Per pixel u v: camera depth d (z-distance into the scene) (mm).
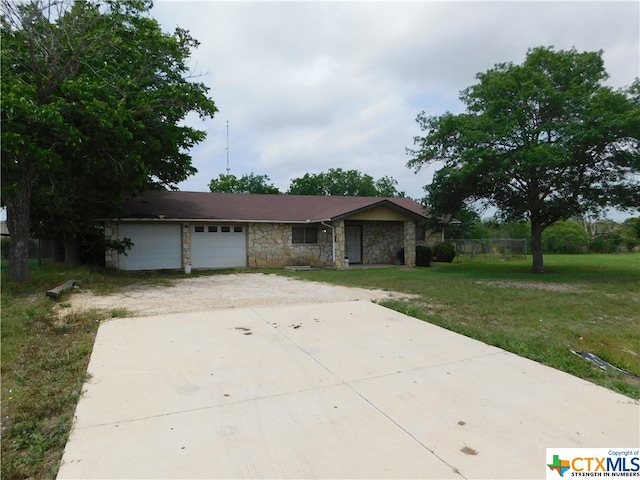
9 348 4684
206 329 5641
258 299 8266
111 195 11969
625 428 2986
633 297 9281
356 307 7285
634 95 12570
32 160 9109
